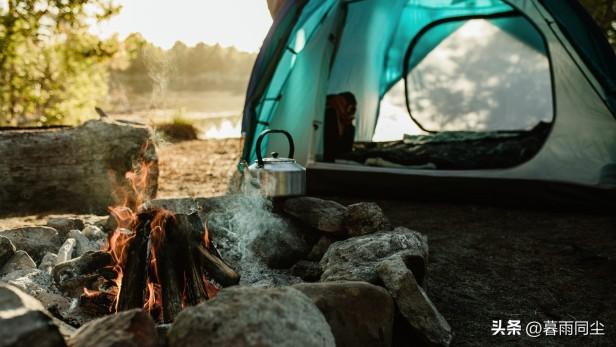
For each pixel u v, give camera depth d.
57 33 9.73
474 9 6.66
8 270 2.76
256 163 3.24
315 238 3.22
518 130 6.76
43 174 4.52
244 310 1.57
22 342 1.36
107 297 2.39
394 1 6.46
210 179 6.62
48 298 2.37
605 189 4.50
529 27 6.52
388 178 5.32
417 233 3.02
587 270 3.27
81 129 4.66
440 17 6.84
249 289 1.71
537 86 6.70
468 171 5.04
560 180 4.68
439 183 5.15
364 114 6.63
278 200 3.26
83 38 10.19
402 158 5.55
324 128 5.96
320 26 5.50
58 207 4.55
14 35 8.95
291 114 5.56
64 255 2.84
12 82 9.17
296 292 1.76
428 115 7.21
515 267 3.34
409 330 2.28
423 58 7.16
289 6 4.70
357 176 5.45
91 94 10.72
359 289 2.12
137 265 2.33
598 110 4.59
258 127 5.38
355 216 3.09
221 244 3.11
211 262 2.51
